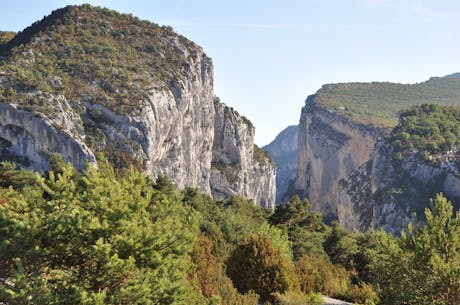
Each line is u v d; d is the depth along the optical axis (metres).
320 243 53.06
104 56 118.06
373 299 18.14
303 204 61.75
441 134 134.75
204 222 28.30
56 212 11.13
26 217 10.71
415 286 14.92
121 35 134.00
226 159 153.88
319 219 63.31
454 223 15.13
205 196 77.44
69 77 105.00
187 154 125.56
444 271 13.89
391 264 15.37
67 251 10.56
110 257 10.50
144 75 115.75
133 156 95.19
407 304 14.79
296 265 25.77
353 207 155.50
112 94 103.94
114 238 10.91
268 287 19.75
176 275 11.47
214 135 152.00
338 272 32.09
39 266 10.26
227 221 31.12
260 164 174.00
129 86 107.44
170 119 112.38
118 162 91.94
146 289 10.30
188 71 129.12
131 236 10.98
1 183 46.62
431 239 15.03
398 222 116.25
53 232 10.28
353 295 23.67
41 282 9.53
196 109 131.25
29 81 92.38
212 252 23.16
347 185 164.25
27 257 10.20
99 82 106.25
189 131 126.25
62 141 83.31
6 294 9.29
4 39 137.12
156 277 10.80
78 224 10.58
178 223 12.55
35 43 115.31
